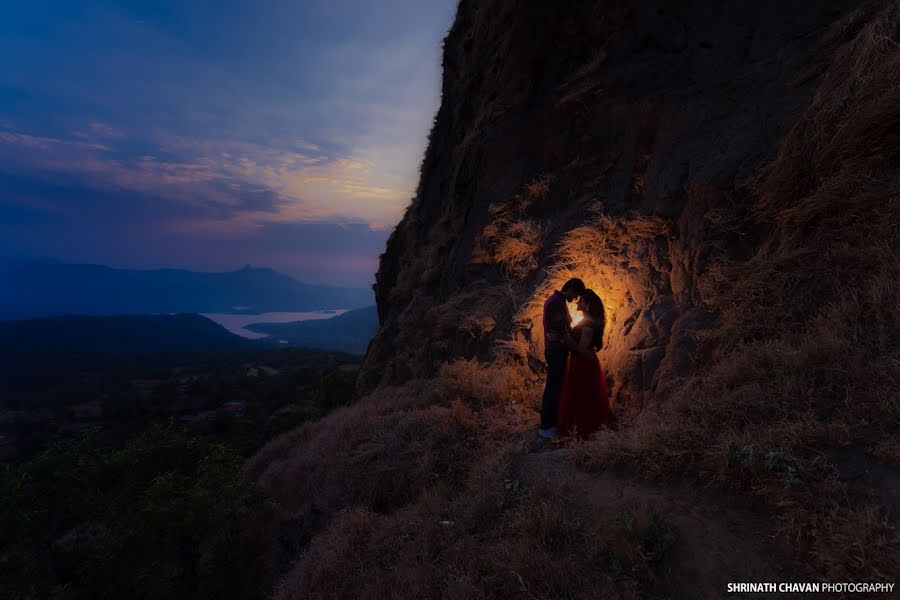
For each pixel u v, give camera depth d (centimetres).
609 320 527
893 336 284
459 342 747
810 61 465
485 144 834
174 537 536
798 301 352
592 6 716
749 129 474
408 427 541
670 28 628
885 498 213
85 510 585
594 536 267
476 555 289
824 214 369
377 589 312
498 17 925
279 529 545
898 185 329
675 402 353
